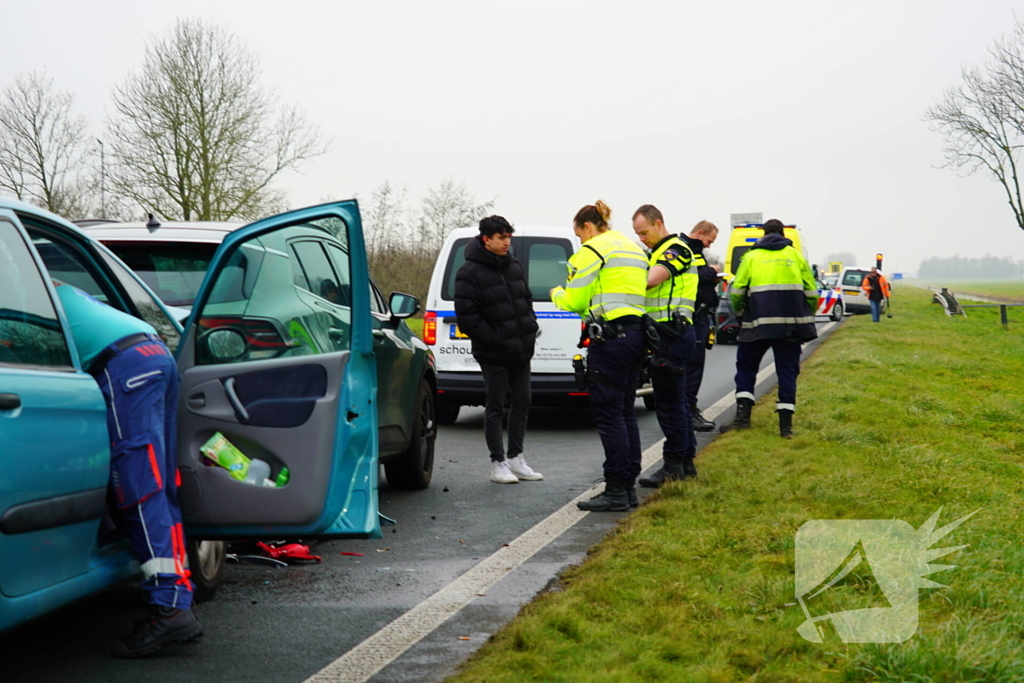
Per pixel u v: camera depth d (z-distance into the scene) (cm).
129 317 404
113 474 389
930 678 347
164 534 395
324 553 601
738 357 988
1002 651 363
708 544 552
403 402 738
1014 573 468
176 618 411
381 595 514
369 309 427
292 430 406
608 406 702
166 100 3531
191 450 410
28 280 366
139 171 3519
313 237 515
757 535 559
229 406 409
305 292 483
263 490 405
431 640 443
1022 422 1052
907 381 1390
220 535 414
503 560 580
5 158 3628
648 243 770
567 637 420
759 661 380
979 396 1269
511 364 816
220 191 3547
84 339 389
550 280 1061
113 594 507
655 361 743
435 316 1081
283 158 3653
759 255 938
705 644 402
